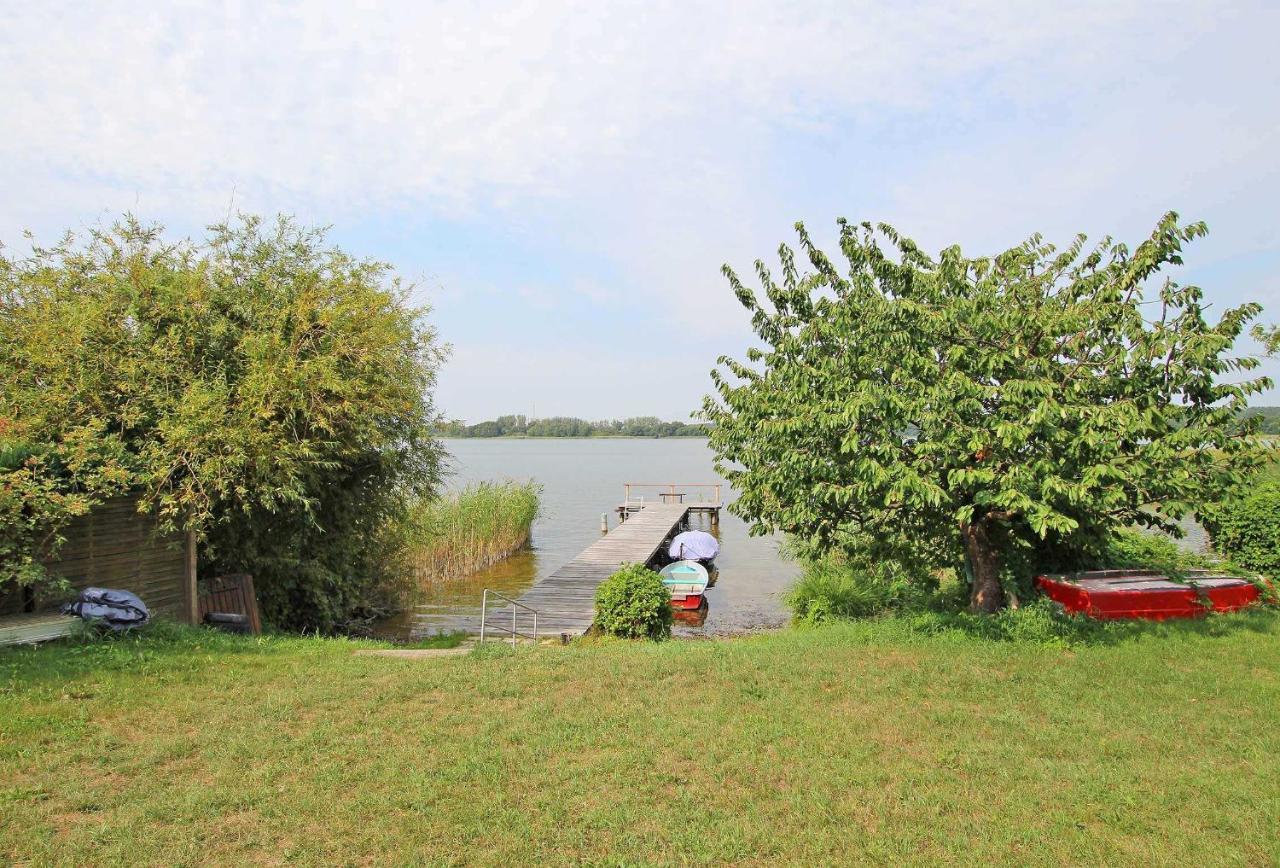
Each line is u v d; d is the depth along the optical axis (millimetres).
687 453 153625
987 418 8703
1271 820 4816
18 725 6121
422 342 14523
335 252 13359
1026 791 5250
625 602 12977
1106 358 8867
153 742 5977
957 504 9359
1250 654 8367
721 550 29734
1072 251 9914
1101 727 6410
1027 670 7961
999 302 9367
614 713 6770
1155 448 8273
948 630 9609
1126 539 12852
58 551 9242
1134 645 8766
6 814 4789
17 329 10773
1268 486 11891
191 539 10906
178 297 11328
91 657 8102
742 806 5020
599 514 42531
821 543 10805
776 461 9984
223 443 10469
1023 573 10352
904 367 8992
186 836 4578
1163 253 8805
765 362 10492
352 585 14992
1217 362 8789
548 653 9164
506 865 4324
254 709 6789
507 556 27688
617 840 4598
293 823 4738
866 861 4398
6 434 9281
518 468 92625
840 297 10172
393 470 14117
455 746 5980
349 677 7930
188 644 9141
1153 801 5090
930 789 5277
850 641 9500
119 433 10406
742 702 7117
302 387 11281
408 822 4773
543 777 5414
